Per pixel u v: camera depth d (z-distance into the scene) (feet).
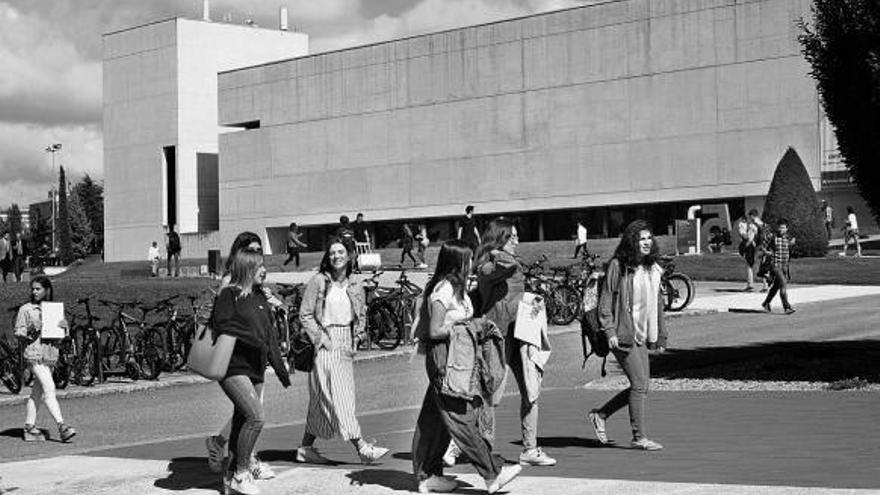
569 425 42.50
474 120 229.86
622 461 33.40
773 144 193.47
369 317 79.82
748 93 196.24
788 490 26.91
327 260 36.06
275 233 270.05
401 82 241.55
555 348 74.38
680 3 203.31
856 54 50.67
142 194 306.14
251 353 32.14
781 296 87.56
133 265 263.49
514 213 226.79
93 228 516.32
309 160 258.57
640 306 35.55
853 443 34.53
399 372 67.87
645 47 207.41
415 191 239.50
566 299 88.02
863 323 77.66
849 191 186.19
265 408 54.49
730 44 197.98
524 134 222.48
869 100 50.49
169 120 299.79
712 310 90.68
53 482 35.17
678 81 203.72
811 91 189.88
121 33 311.06
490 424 31.19
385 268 157.58
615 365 64.59
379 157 245.45
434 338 29.73
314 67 257.34
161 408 57.62
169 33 299.79
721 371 56.18
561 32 217.56
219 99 276.62
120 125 311.68
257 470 33.40
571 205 216.13
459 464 35.55
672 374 57.00
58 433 49.70
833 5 51.67
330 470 34.60
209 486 33.45
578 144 215.51
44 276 47.57
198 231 298.35
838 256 147.95
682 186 203.10
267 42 313.73
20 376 65.51
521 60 222.89
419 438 30.58
